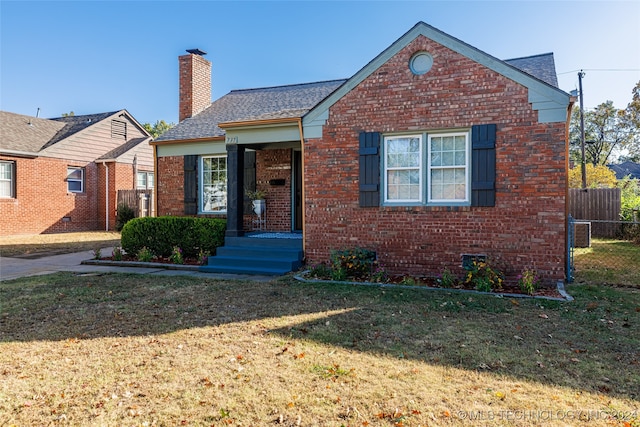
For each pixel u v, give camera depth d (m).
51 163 19.36
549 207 7.52
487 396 3.43
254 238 10.30
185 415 3.17
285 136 10.06
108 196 21.33
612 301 6.52
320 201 9.29
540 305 6.27
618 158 45.53
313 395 3.47
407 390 3.54
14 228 17.94
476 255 8.01
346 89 9.01
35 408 3.28
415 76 8.43
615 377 3.80
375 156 8.76
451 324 5.36
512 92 7.72
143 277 8.95
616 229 16.36
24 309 6.28
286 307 6.27
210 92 15.56
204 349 4.55
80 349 4.59
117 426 3.02
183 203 12.65
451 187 8.36
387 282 8.07
